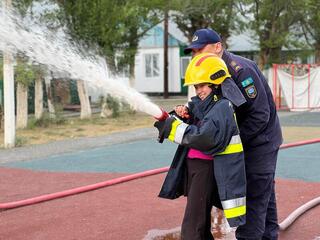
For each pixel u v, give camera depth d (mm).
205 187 3914
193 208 3928
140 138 14102
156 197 7070
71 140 13797
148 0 18297
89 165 9898
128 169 9383
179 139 3785
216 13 22953
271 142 4371
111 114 19984
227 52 4281
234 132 3797
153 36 32969
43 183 8273
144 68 33562
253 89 4180
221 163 3795
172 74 33031
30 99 22312
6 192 7668
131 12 17297
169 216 6168
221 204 4004
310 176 8422
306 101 22281
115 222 5949
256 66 4406
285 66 22422
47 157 11047
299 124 16781
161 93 33156
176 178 4047
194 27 23641
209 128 3703
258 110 4215
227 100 3834
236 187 3801
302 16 24984
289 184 7801
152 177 8375
